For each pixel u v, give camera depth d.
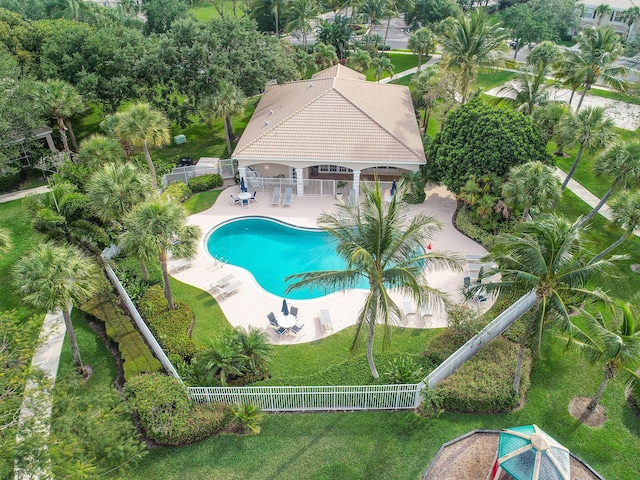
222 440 19.81
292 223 34.78
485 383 21.14
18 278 20.22
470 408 20.89
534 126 32.91
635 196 26.67
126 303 27.09
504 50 40.91
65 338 25.38
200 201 37.72
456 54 40.31
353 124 37.09
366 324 20.28
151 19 69.06
